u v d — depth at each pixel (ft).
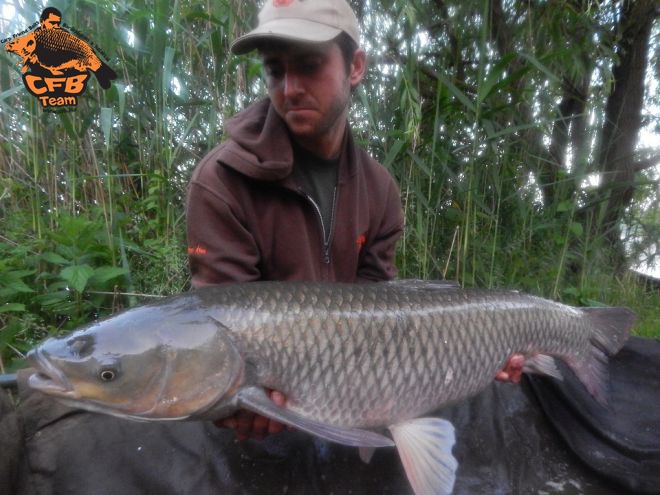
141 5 4.59
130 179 5.45
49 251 4.42
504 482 3.26
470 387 2.86
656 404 3.85
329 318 2.43
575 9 6.69
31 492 2.69
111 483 2.72
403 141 4.74
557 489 3.38
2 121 5.11
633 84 8.56
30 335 3.86
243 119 3.15
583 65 6.31
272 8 3.01
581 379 3.37
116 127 5.38
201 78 5.39
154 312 2.20
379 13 5.22
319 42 2.79
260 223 3.12
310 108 2.97
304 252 3.21
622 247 8.27
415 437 2.60
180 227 4.84
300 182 3.24
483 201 5.78
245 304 2.31
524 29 6.46
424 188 5.49
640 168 8.91
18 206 4.97
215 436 2.91
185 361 2.14
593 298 6.34
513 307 2.98
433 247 5.64
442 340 2.70
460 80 6.11
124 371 2.06
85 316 4.17
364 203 3.52
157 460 2.81
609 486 3.38
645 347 4.12
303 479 2.87
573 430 3.62
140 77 4.89
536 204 6.74
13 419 2.65
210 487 2.77
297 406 2.42
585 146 6.10
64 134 5.04
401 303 2.64
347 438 2.22
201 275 2.99
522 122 5.63
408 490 2.96
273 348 2.31
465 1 5.80
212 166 3.00
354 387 2.49
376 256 3.67
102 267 4.19
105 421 2.88
